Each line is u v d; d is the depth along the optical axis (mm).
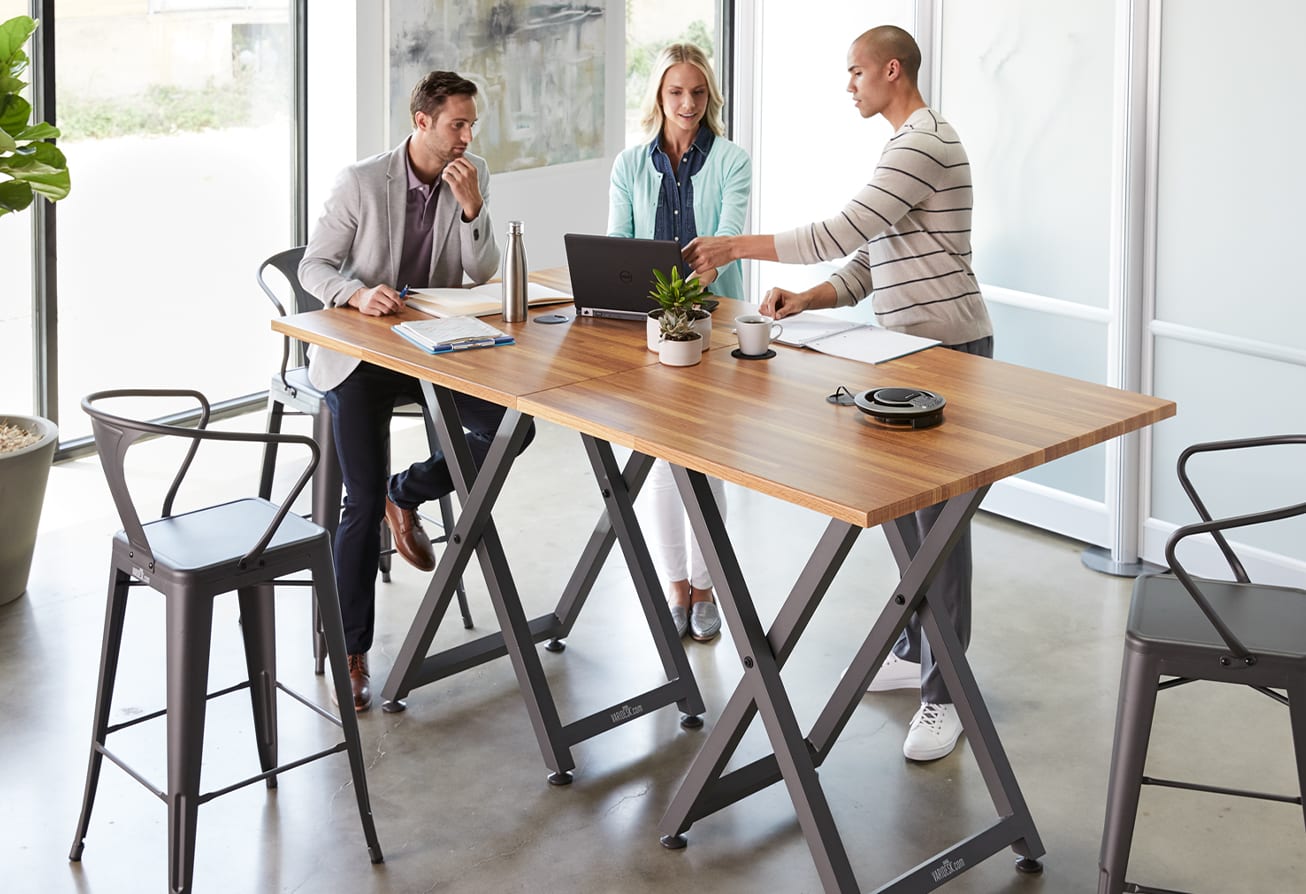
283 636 3820
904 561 2830
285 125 5641
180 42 5266
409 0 5598
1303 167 3740
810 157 5043
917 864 2854
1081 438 2674
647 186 3934
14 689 3508
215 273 5578
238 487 4977
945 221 3355
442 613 3361
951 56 4555
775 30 5051
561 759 3145
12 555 3941
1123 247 4133
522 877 2801
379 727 3377
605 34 6539
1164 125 4031
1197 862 2836
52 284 4984
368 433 3432
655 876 2807
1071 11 4184
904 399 2766
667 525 3777
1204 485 4156
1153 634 2439
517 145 6207
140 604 4004
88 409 2572
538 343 3324
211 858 2846
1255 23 3775
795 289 5199
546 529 4574
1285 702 2391
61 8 4918
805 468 2482
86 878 2777
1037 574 4262
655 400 2879
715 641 3822
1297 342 3844
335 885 2770
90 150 5109
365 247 3662
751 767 2975
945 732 3248
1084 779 3150
